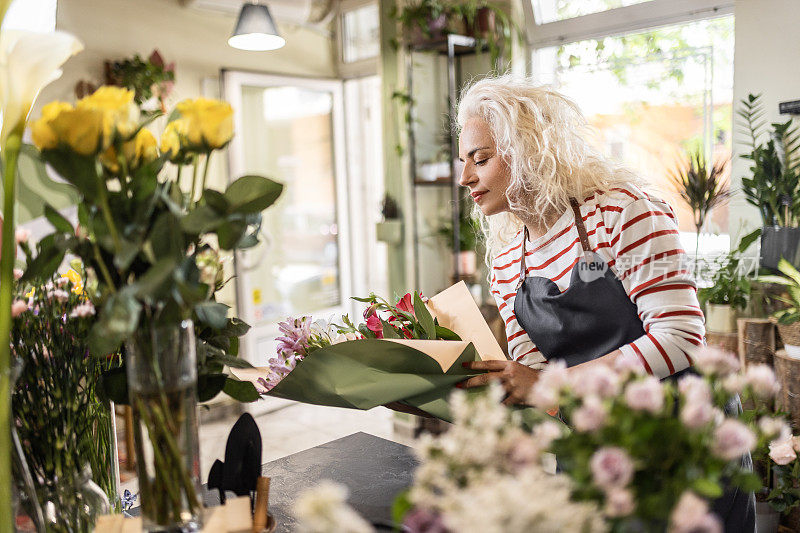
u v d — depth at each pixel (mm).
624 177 1597
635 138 4020
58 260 1024
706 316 3205
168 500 955
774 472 2797
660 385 740
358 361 1307
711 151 3717
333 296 5762
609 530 670
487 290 4633
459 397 714
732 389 753
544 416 1249
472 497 625
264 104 5238
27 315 1072
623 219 1502
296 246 5477
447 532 645
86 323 1063
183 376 958
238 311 5113
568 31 4180
